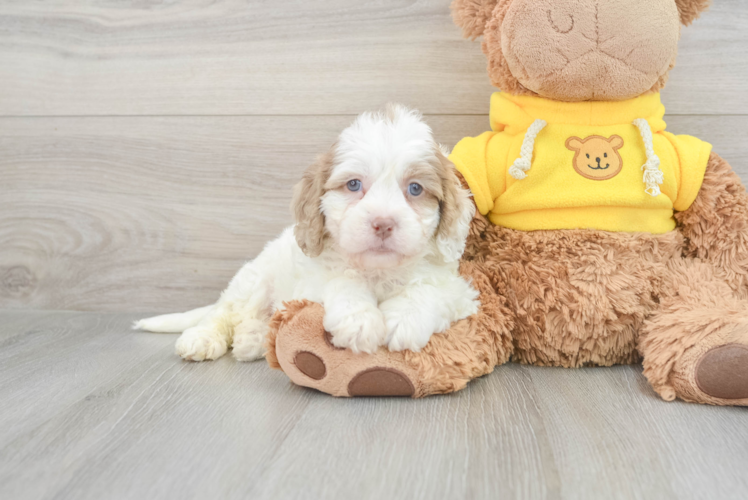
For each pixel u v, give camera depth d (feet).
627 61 5.37
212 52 7.54
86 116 7.85
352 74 7.35
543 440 3.99
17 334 7.02
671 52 5.48
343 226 4.79
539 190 5.70
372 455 3.79
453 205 5.24
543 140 5.73
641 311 5.49
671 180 5.65
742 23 6.71
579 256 5.58
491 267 5.88
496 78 5.97
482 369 5.27
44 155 7.98
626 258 5.60
